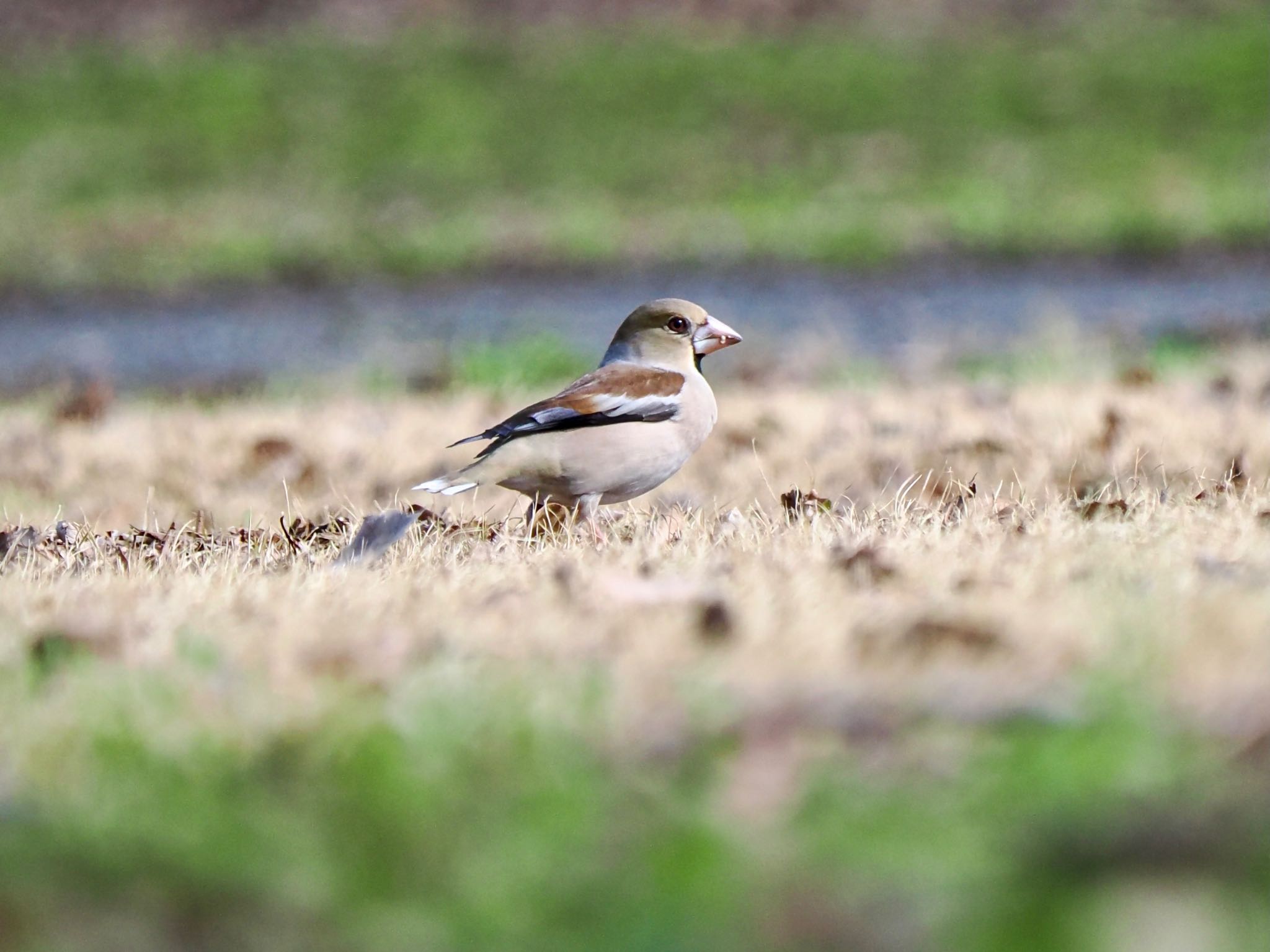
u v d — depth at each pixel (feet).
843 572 26.86
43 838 17.92
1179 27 167.12
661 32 173.47
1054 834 17.10
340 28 177.47
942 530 31.27
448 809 18.13
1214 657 21.18
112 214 137.80
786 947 15.56
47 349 97.81
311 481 48.08
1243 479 39.27
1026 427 49.44
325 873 17.28
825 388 67.67
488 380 71.82
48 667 23.47
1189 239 118.21
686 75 163.02
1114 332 85.25
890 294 106.32
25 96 164.55
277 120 157.58
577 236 126.62
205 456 52.11
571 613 24.68
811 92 158.30
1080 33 167.94
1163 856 16.52
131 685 21.50
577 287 114.21
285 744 19.48
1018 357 76.54
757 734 19.52
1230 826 16.96
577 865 17.20
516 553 31.14
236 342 97.76
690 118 154.10
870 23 174.09
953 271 113.91
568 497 35.55
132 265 124.47
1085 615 23.15
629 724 19.86
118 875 17.21
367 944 16.21
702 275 116.06
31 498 46.80
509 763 18.92
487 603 25.66
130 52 173.06
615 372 35.68
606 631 23.47
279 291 116.57
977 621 22.66
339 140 153.07
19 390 81.97
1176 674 20.77
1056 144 143.95
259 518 41.86
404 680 21.68
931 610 23.68
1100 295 101.91
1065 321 91.56
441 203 138.00
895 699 20.45
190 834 17.89
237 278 120.67
